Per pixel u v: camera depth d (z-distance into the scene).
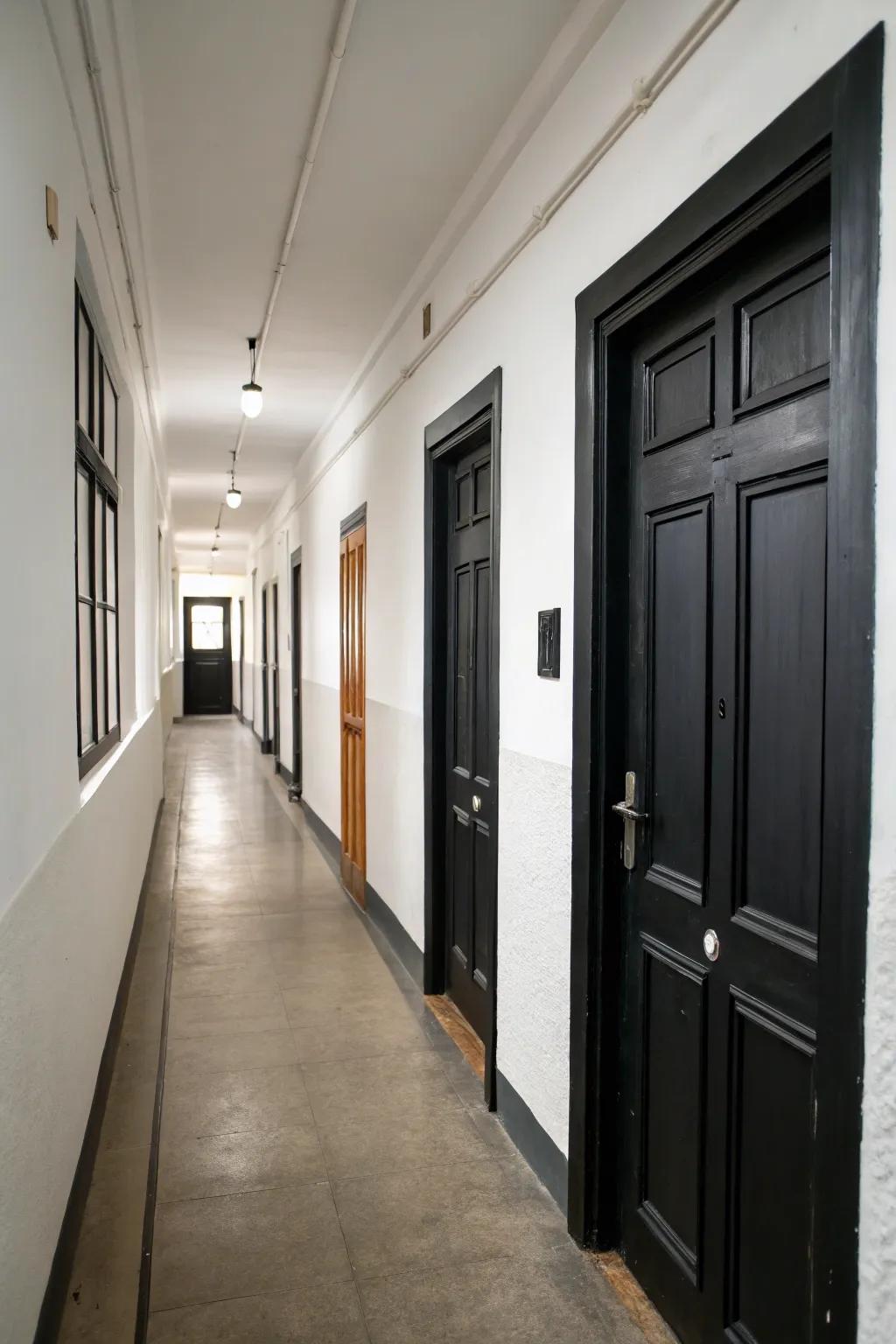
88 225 2.18
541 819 2.36
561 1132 2.23
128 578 3.97
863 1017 1.18
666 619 1.89
